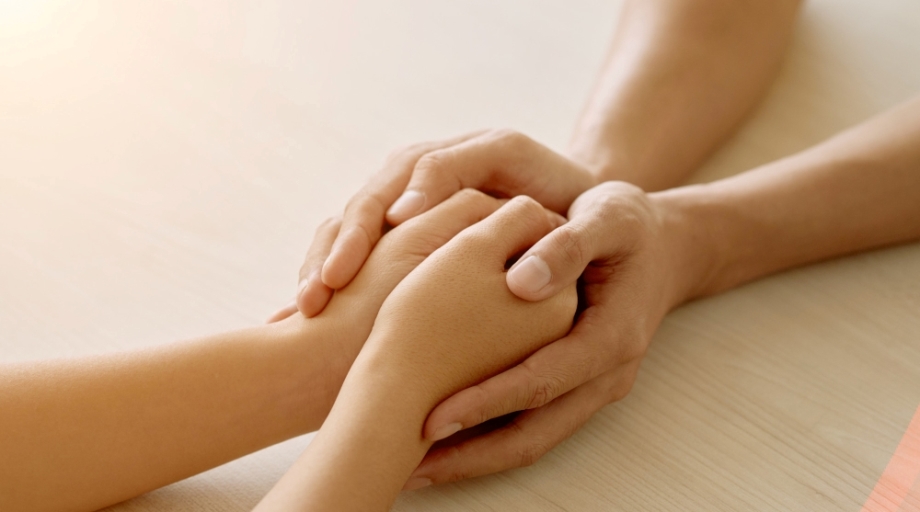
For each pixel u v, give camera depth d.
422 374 0.69
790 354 0.79
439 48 0.96
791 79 0.94
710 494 0.73
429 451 0.72
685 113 0.85
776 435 0.75
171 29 0.97
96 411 0.69
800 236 0.81
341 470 0.66
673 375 0.78
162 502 0.71
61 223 0.84
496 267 0.72
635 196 0.76
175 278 0.81
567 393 0.73
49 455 0.69
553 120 0.90
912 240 0.84
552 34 0.97
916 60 0.95
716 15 0.87
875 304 0.81
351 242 0.74
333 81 0.93
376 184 0.76
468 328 0.70
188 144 0.89
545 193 0.79
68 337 0.78
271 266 0.82
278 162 0.88
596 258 0.73
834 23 0.98
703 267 0.79
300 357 0.72
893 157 0.81
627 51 0.88
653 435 0.75
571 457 0.74
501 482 0.73
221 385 0.71
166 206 0.85
